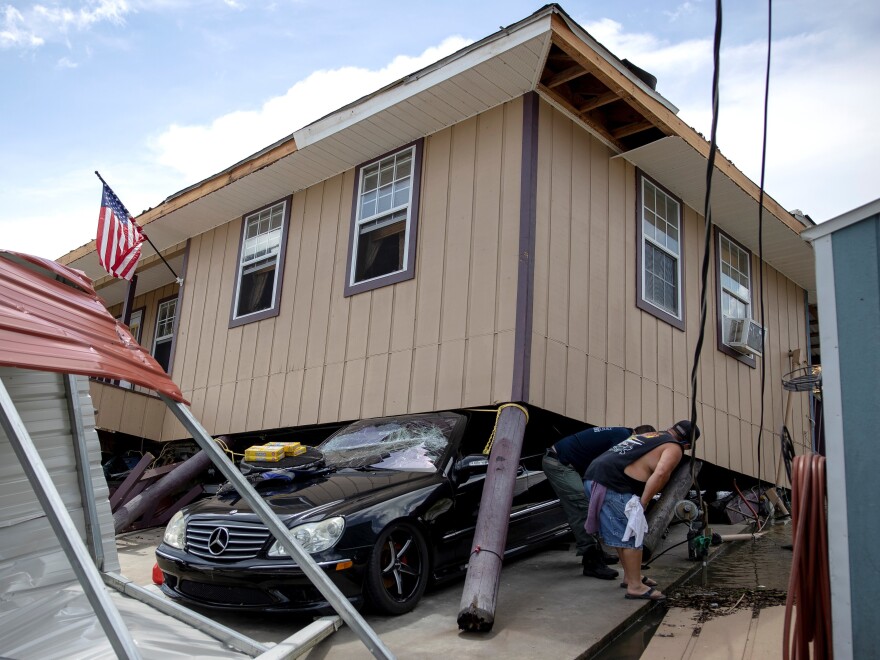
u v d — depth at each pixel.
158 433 11.14
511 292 7.34
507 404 6.97
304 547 4.91
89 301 4.34
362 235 9.23
